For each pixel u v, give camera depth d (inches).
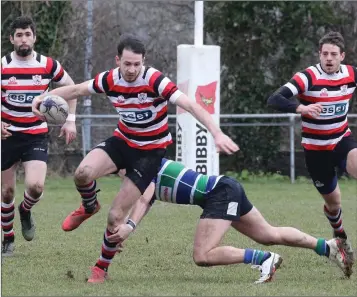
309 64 2456.9
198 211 1567.4
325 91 1014.4
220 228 847.1
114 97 858.8
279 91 999.0
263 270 856.3
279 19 2409.0
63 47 2364.7
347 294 800.3
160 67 2524.6
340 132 1034.1
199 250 848.3
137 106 851.4
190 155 1642.5
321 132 1032.2
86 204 935.7
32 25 1032.2
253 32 2410.2
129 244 1154.0
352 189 2033.7
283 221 1413.6
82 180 874.8
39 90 1040.8
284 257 1044.5
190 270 955.3
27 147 1045.8
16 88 1031.6
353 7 2436.0
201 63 1619.1
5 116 1037.2
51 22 2316.7
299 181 2223.2
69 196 1834.4
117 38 2481.5
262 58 2427.4
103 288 826.2
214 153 1651.1
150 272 942.4
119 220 857.5
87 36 2369.6
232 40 2417.6
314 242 886.4
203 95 1620.3
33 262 1005.2
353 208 1632.6
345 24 2440.9
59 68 1053.2
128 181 861.2
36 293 800.9
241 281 880.9
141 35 2513.5
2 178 1049.5
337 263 890.7
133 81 845.2
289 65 2431.1
